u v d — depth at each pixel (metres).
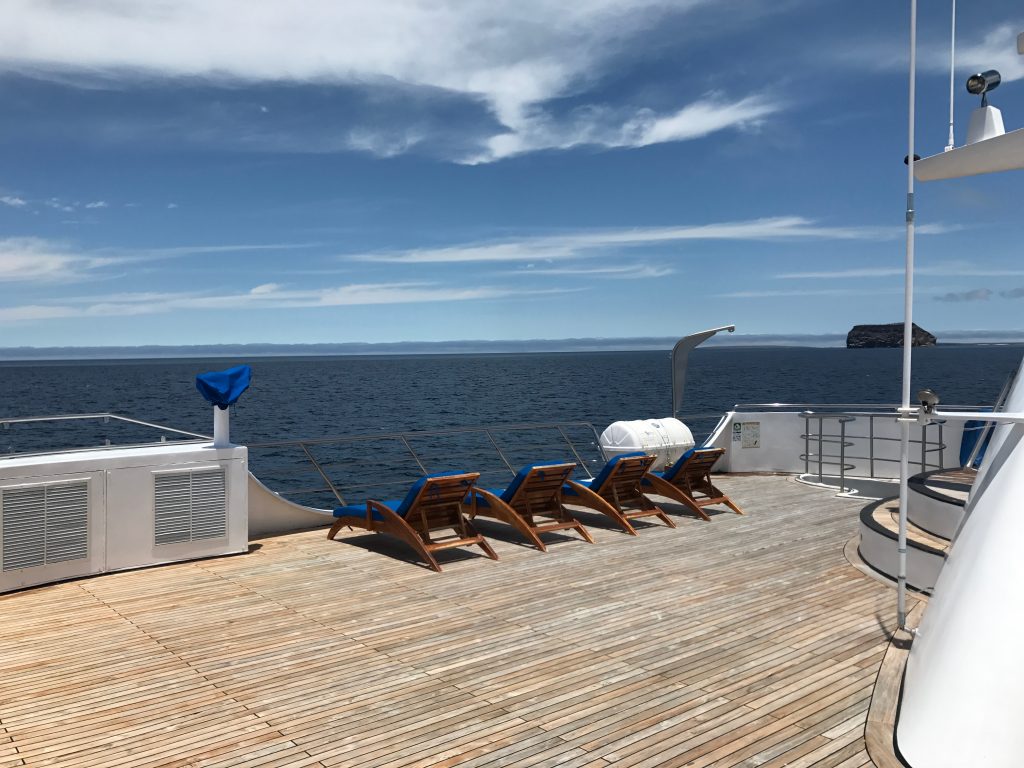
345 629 4.77
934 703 3.06
